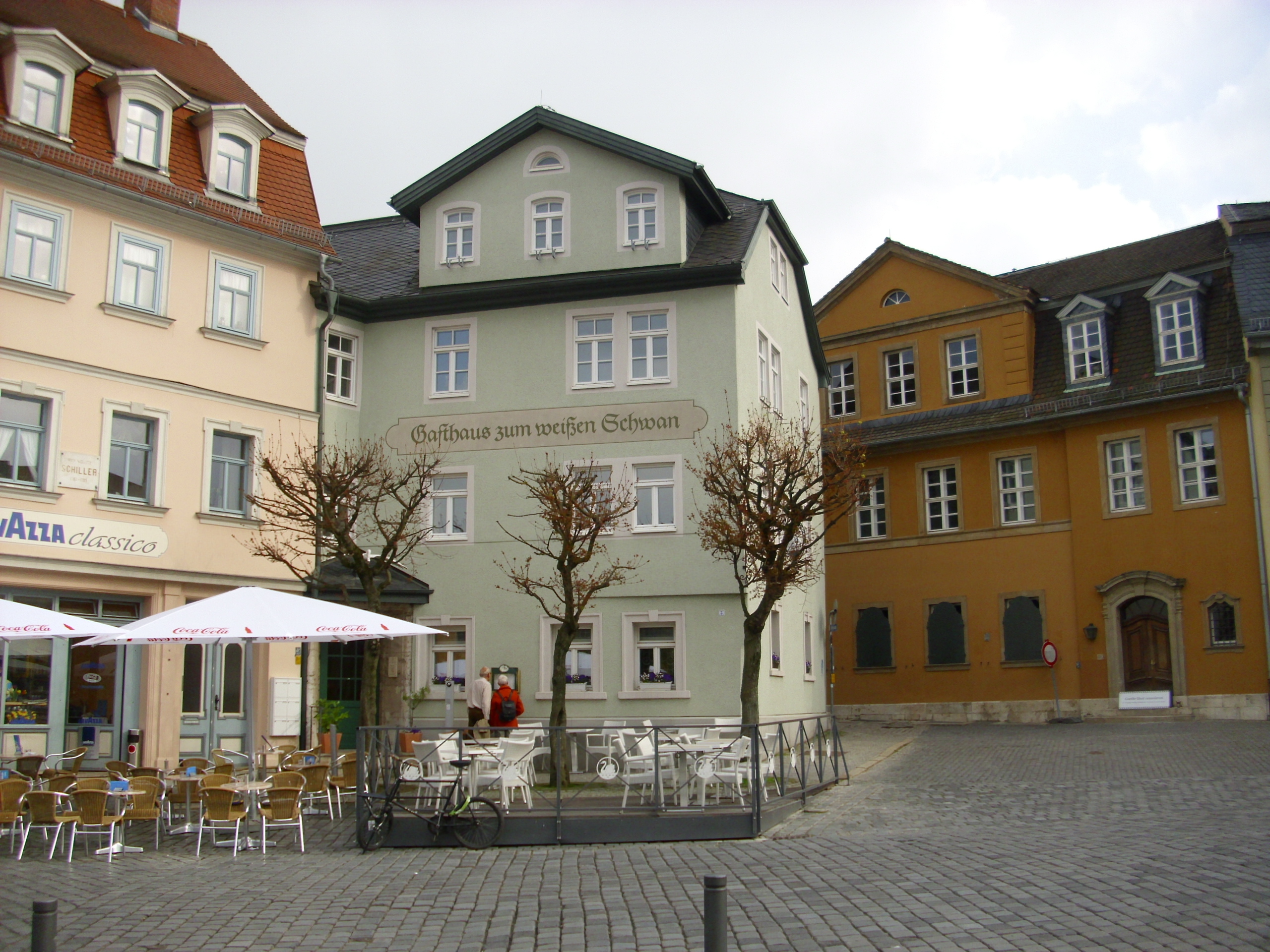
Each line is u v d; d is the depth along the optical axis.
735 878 11.92
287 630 15.86
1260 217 33.28
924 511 37.72
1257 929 8.88
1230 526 31.45
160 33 26.50
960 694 36.16
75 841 15.21
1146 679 32.94
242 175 24.45
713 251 26.52
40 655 20.84
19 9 22.69
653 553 24.94
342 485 21.02
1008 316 36.91
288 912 10.81
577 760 15.26
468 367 26.64
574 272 26.36
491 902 11.14
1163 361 33.44
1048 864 11.78
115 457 21.94
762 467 21.89
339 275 28.58
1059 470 35.22
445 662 25.78
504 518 25.83
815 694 31.14
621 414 25.64
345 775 19.39
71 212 21.55
